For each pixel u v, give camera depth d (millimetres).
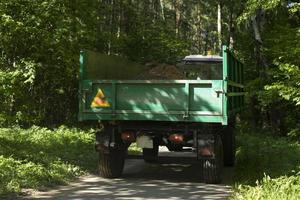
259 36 22641
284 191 8109
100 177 10820
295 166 11336
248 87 22000
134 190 9297
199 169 12297
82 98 10289
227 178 11031
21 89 14797
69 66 17500
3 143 12672
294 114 23312
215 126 10438
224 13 33281
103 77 11438
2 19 15219
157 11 47344
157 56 27406
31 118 16094
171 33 31922
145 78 11695
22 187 9078
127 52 27375
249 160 13164
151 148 10547
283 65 15203
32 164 10461
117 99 10156
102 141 10445
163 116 9883
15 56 16391
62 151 12875
